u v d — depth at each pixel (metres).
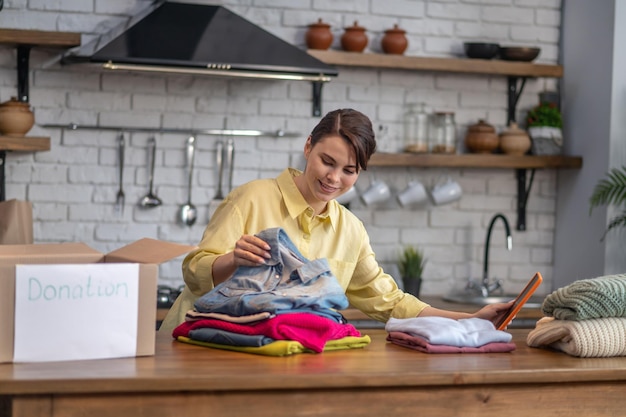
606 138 4.78
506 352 2.31
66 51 4.49
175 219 4.68
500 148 5.03
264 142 4.79
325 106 4.89
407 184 4.99
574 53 5.05
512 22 5.12
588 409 2.12
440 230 5.07
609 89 4.76
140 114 4.62
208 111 4.71
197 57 4.10
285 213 2.68
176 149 4.67
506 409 2.05
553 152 5.00
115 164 4.60
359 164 2.49
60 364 1.93
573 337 2.24
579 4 5.00
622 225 4.76
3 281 1.92
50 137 4.50
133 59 4.00
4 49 4.42
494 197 5.14
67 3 4.50
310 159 2.54
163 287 4.51
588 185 4.92
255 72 4.20
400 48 4.77
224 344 2.19
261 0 4.75
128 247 2.16
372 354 2.20
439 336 2.25
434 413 2.00
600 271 4.80
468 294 4.91
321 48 4.67
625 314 2.29
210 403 1.86
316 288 2.26
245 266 2.30
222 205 2.71
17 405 1.77
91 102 4.55
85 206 4.57
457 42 5.03
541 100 5.09
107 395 1.81
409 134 4.86
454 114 4.91
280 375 1.88
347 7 4.87
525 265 5.20
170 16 4.31
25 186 4.49
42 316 1.94
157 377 1.81
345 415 1.94
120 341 2.02
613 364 2.16
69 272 1.96
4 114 4.21
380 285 2.76
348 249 2.74
